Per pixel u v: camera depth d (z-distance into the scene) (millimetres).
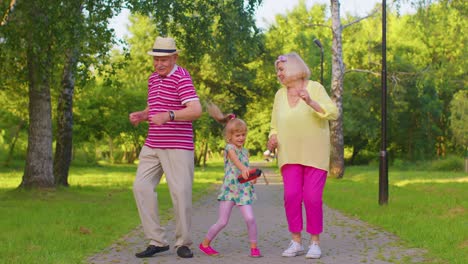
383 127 13852
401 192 17438
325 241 8172
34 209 12766
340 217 11461
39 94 17812
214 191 20672
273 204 14922
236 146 7074
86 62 16969
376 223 10148
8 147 51938
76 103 41969
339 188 20547
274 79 53844
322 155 6961
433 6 25516
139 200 6910
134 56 44781
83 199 15898
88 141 47188
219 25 19547
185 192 6816
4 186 22750
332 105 6902
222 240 8281
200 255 6996
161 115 6625
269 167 55938
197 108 6766
